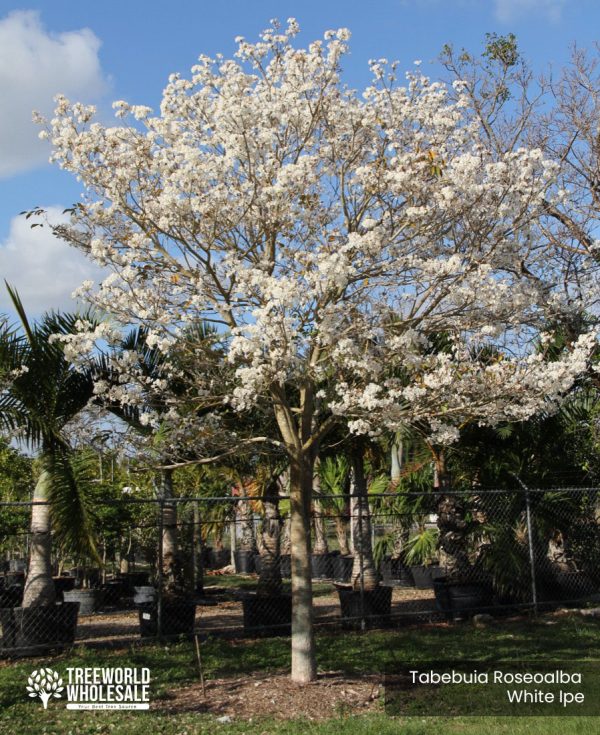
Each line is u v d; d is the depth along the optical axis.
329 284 6.55
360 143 7.92
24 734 6.01
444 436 7.00
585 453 12.79
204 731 6.05
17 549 17.27
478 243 7.17
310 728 6.03
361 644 9.21
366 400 6.48
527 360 7.14
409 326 7.20
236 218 7.29
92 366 7.87
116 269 7.08
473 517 12.19
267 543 10.67
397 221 7.37
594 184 12.52
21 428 8.47
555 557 12.86
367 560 10.98
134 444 7.85
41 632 8.85
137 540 16.39
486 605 11.23
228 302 7.17
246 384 6.44
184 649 9.02
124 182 7.33
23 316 8.48
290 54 7.73
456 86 8.13
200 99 7.68
